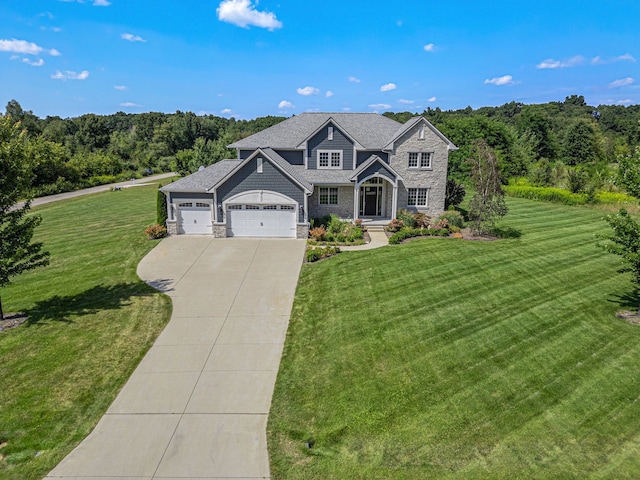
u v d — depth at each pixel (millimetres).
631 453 9227
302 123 35656
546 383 11812
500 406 10984
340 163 31766
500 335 14555
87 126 97375
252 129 109062
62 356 14141
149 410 11492
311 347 14500
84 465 9672
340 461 9555
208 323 16422
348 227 28188
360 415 10969
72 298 18953
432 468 9195
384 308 17062
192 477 9273
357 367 13109
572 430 10023
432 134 30562
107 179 67625
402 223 28516
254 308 17656
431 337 14633
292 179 27156
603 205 38094
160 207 28500
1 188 15352
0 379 12875
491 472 8984
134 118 157625
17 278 21625
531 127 80562
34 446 10258
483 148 27531
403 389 11906
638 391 11242
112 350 14523
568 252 23484
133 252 25406
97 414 11359
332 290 19203
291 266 22562
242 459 9750
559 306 16562
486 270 20766
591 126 80750
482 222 27031
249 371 13234
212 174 29797
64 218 37688
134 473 9422
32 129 85312
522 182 52281
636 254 14352
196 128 100938
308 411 11273
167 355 14188
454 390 11734
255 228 28094
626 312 15812
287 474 9281
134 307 17875
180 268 22500
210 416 11227
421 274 20500
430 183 31312
